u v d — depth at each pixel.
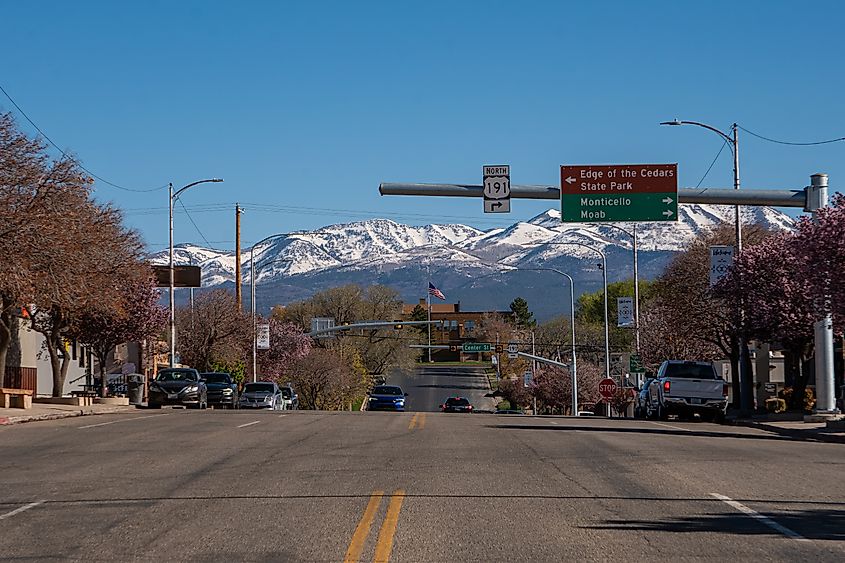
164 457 20.75
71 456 21.08
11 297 36.91
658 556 10.88
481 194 37.06
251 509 14.00
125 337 51.62
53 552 11.30
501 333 134.50
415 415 39.91
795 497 15.16
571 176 37.53
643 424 36.06
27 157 35.97
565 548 11.28
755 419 39.09
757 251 41.56
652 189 37.38
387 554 10.97
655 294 80.00
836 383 47.84
